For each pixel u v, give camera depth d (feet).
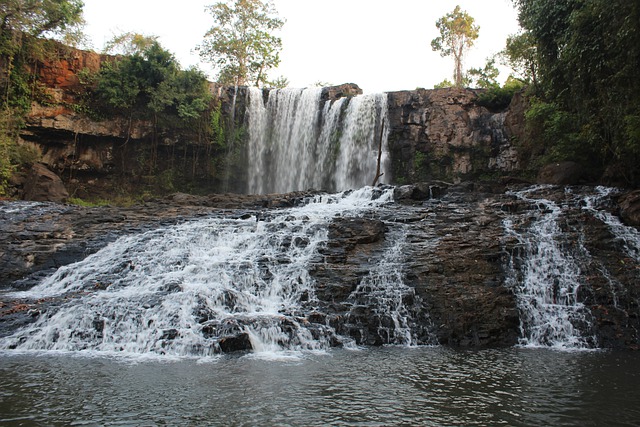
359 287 40.16
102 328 32.50
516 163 96.32
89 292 39.99
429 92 105.81
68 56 98.02
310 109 114.21
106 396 20.33
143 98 104.06
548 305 38.27
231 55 141.18
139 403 19.39
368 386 22.21
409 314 37.35
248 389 21.54
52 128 94.73
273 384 22.40
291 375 24.23
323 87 115.75
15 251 51.75
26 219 61.46
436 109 104.32
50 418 17.53
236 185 113.39
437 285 40.14
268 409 18.69
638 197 51.34
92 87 99.30
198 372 24.71
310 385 22.30
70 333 31.89
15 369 25.17
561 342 35.22
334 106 111.24
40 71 95.35
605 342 34.58
